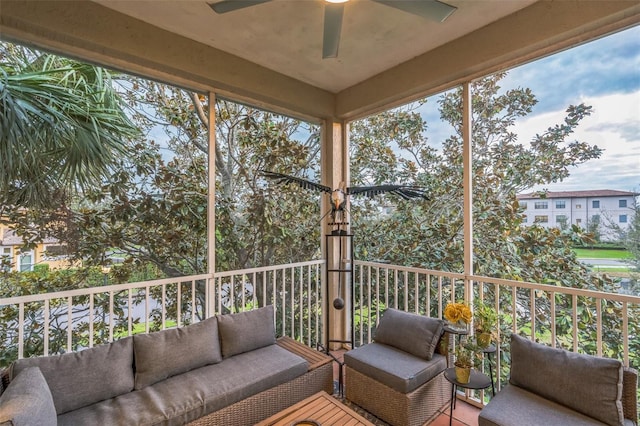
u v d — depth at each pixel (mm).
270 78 3006
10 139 1947
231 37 2500
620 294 1830
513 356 1934
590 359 1675
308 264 3344
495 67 2443
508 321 2611
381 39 2531
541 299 2449
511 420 1588
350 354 2418
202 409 1771
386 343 2545
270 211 3350
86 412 1679
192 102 2857
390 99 3090
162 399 1785
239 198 3150
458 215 2891
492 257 2676
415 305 2824
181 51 2467
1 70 1964
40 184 2092
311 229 3633
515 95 2525
